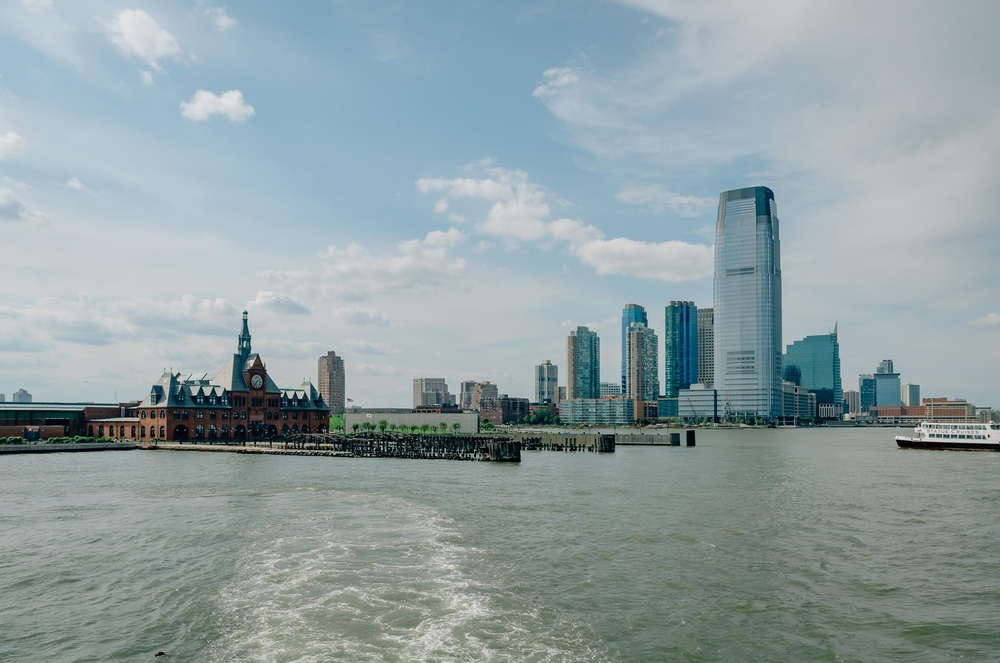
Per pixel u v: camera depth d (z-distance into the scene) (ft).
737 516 197.47
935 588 123.75
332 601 107.04
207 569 129.59
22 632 98.12
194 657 87.30
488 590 115.03
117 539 159.33
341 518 184.75
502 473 337.93
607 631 98.53
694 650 93.09
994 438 560.20
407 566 129.39
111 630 98.27
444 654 86.74
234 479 298.97
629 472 343.87
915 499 238.89
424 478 307.37
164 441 554.87
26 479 298.97
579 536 164.76
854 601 115.85
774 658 91.71
